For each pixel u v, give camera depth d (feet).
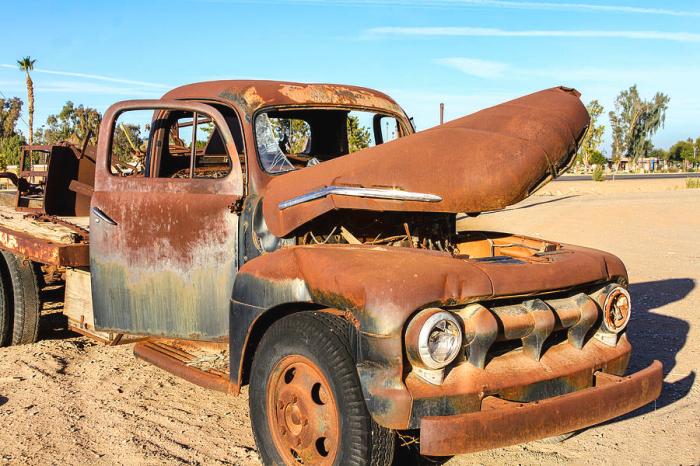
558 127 13.06
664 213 67.10
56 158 21.17
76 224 19.88
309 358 11.28
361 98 17.66
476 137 12.74
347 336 11.07
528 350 11.52
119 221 15.55
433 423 9.91
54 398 16.75
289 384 11.83
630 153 355.56
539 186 12.87
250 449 13.85
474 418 9.98
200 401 16.76
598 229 56.39
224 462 13.28
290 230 13.15
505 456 13.70
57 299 26.66
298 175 13.67
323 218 13.70
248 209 14.32
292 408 11.80
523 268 11.52
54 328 22.93
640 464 13.30
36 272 21.06
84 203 22.31
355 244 12.73
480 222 63.31
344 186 12.62
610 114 357.61
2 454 13.55
